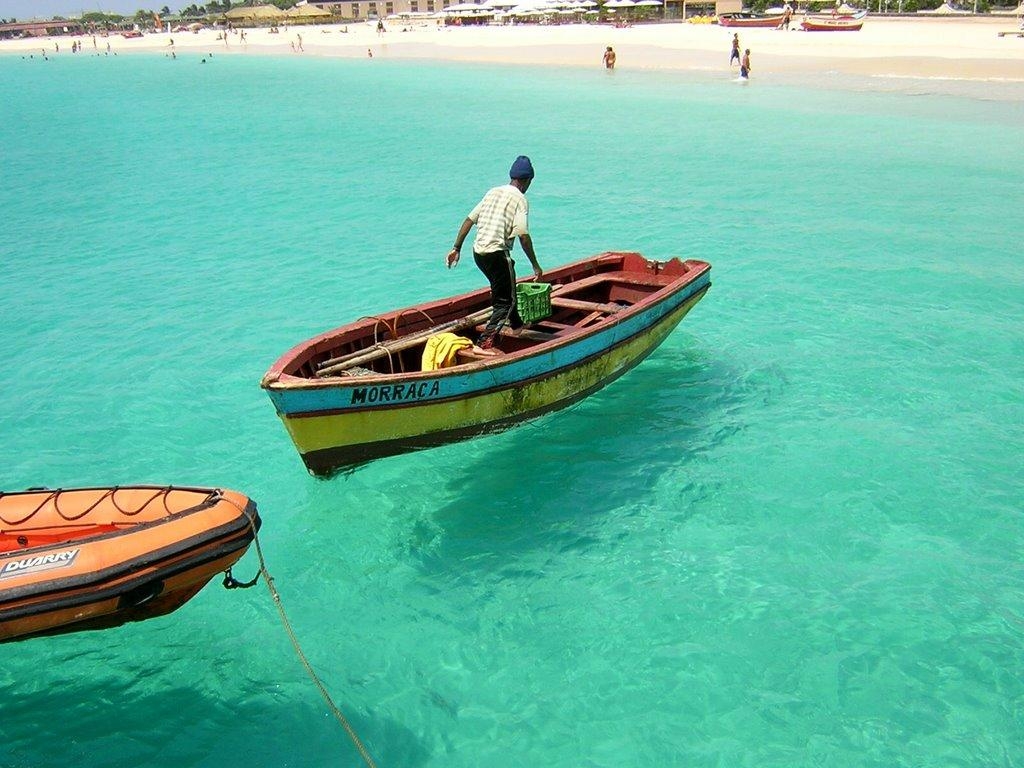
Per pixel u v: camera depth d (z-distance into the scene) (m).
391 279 14.26
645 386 9.87
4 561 4.74
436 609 6.33
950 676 5.56
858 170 22.09
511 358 7.66
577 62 59.47
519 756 5.07
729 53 57.06
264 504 7.71
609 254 10.95
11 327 12.34
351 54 88.69
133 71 84.06
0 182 24.23
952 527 7.09
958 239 15.77
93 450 8.75
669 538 7.09
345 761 5.08
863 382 9.90
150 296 13.66
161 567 4.92
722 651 5.83
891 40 58.91
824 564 6.69
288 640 6.05
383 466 8.24
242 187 22.55
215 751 5.16
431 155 26.48
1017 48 52.00
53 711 5.46
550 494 7.77
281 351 11.27
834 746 5.07
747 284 13.55
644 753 5.06
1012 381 9.83
